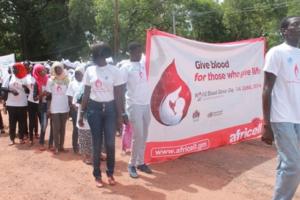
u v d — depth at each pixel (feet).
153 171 23.06
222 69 27.61
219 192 19.80
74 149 28.14
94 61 19.94
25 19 173.78
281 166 14.71
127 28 136.36
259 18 164.76
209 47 26.35
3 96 30.99
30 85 30.89
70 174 23.09
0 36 178.91
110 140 20.35
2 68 62.28
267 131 14.97
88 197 19.29
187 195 19.36
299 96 14.69
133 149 21.84
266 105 14.76
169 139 24.58
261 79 30.83
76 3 140.05
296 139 14.58
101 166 24.35
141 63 21.85
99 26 134.51
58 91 27.58
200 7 169.17
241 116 29.60
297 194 19.25
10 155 27.86
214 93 27.17
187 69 25.11
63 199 19.21
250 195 19.42
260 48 30.42
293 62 14.64
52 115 27.71
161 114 23.90
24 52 178.70
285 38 14.98
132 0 138.82
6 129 39.04
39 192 20.25
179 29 162.50
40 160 26.35
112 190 20.12
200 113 26.32
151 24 146.92
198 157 25.95
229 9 164.66
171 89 24.21
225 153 26.89
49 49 172.55
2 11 171.83
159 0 145.59
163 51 23.61
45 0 169.78
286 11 160.86
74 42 159.94
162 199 18.84
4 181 22.11
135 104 21.40
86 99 20.27
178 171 23.06
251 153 26.96
